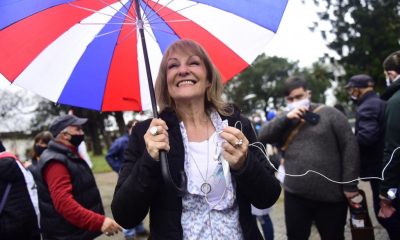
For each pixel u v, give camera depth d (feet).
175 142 5.97
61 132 10.81
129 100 7.29
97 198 10.93
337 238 11.68
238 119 6.47
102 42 7.01
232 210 5.91
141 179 5.41
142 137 6.13
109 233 10.01
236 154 5.49
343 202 11.57
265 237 15.43
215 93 6.45
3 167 9.34
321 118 11.61
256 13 6.40
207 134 6.29
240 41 6.82
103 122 126.11
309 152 11.52
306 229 11.93
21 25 6.14
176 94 6.14
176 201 5.71
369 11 50.70
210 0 6.43
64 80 6.75
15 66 6.22
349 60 51.98
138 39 7.29
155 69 7.37
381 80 49.34
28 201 9.78
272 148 17.43
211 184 5.82
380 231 17.74
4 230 9.39
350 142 11.30
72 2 6.38
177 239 5.61
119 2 6.65
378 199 12.96
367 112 12.90
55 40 6.50
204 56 6.31
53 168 10.10
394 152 10.13
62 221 10.25
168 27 7.16
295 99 12.48
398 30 50.98
